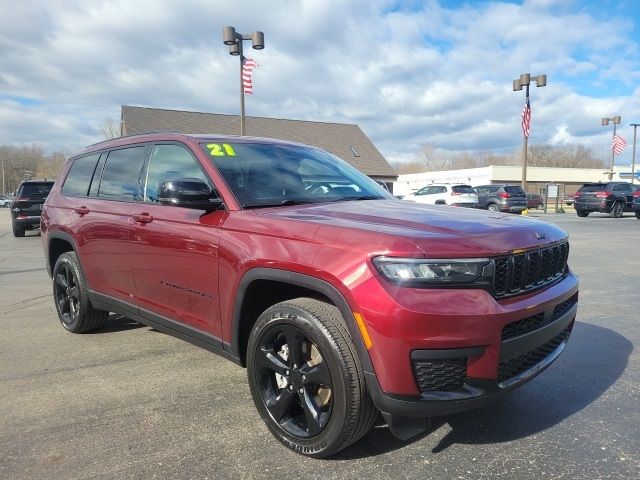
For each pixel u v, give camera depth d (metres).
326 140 42.94
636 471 2.61
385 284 2.36
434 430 3.04
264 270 2.81
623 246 11.98
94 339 4.84
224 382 3.78
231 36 15.52
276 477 2.57
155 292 3.73
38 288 7.62
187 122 38.41
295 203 3.37
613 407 3.35
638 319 5.46
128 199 4.10
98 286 4.43
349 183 3.96
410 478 2.55
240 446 2.87
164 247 3.54
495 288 2.49
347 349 2.49
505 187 25.80
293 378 2.74
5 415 3.25
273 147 4.02
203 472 2.62
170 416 3.23
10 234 19.17
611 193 24.64
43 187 17.55
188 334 3.48
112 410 3.31
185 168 3.65
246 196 3.29
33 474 2.60
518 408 3.33
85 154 5.04
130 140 4.37
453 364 2.38
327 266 2.53
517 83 24.44
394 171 42.84
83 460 2.73
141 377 3.87
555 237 3.05
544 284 2.89
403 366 2.33
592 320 5.43
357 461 2.71
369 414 2.54
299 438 2.74
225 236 3.09
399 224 2.70
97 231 4.29
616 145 39.50
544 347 2.91
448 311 2.31
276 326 2.79
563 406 3.36
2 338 4.89
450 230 2.59
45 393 3.58
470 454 2.78
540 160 103.69
